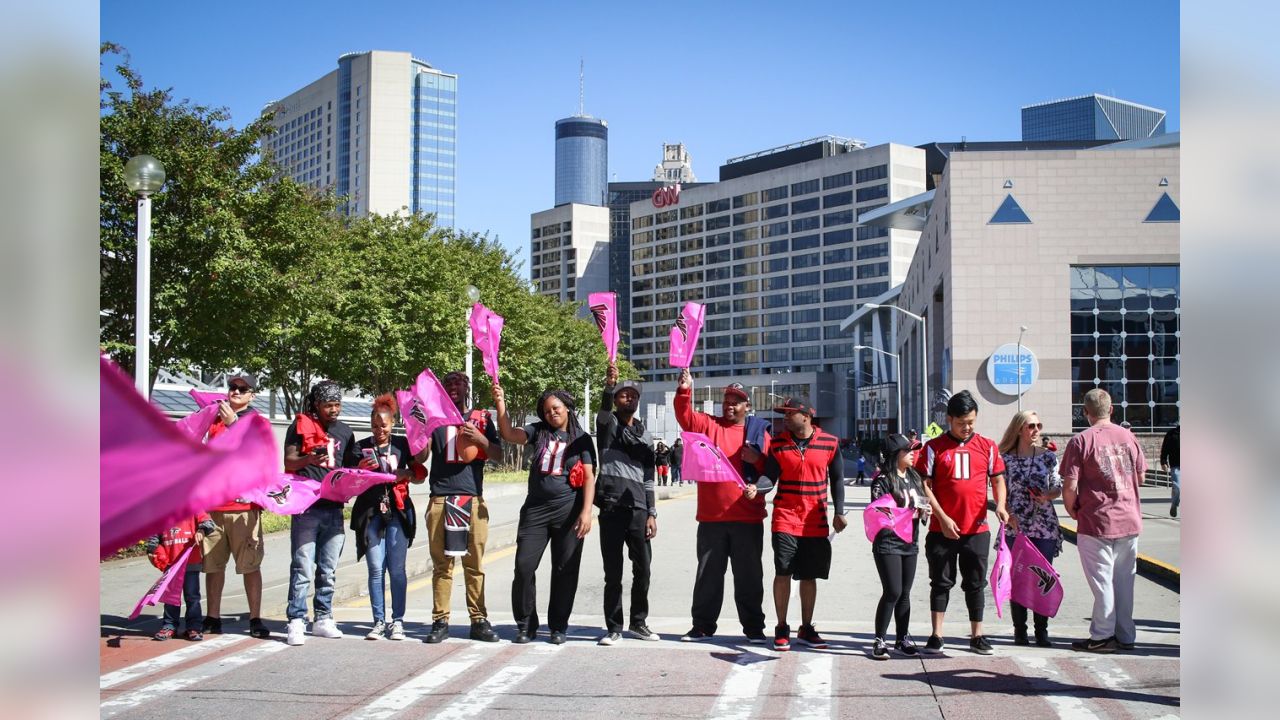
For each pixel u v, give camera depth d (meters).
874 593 11.73
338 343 28.81
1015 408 52.81
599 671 7.23
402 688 6.68
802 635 8.18
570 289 194.00
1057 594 7.94
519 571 8.33
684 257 162.25
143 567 11.89
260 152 20.25
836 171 143.25
